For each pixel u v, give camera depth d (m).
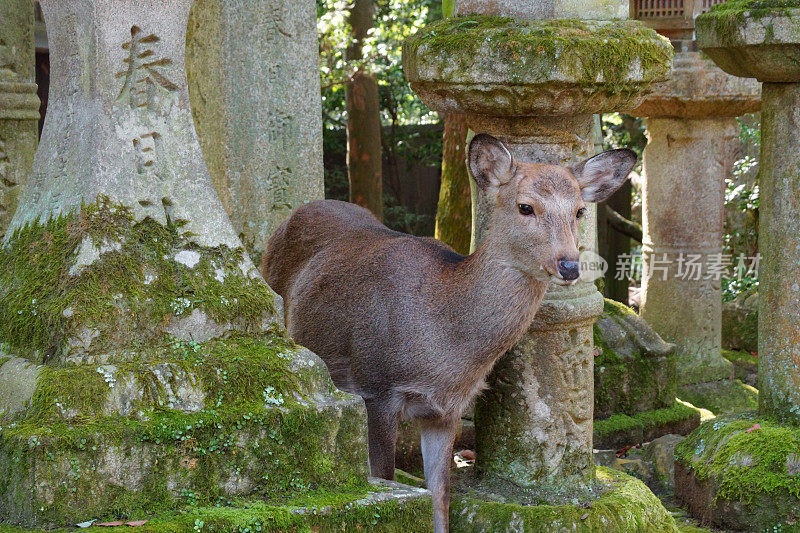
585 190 4.49
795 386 5.45
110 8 3.79
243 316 3.89
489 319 4.33
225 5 6.07
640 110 8.09
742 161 10.51
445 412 4.53
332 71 13.10
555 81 4.41
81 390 3.42
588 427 5.05
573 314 4.86
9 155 5.76
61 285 3.63
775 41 5.09
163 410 3.53
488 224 4.95
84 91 3.84
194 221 3.93
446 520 4.70
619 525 4.64
